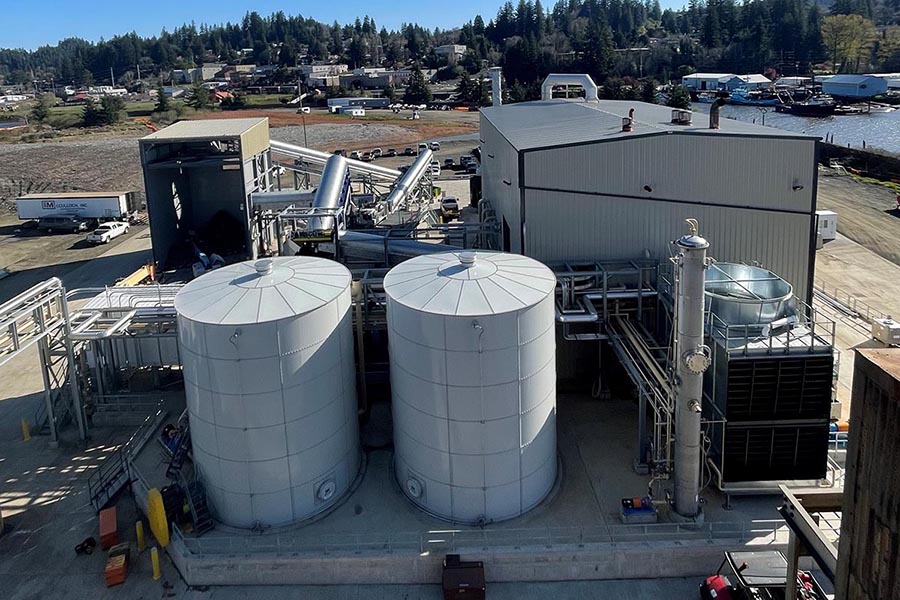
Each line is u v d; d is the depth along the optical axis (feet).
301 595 63.16
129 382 96.58
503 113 132.67
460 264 72.02
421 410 67.05
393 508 70.54
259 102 560.61
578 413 87.45
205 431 68.28
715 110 89.76
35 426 92.12
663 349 79.41
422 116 458.50
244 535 67.67
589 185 87.66
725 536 64.49
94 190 268.82
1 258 175.63
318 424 68.69
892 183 233.14
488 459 66.23
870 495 41.27
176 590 64.03
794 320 71.82
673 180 87.15
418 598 62.39
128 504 76.38
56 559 68.33
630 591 62.49
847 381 94.58
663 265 86.38
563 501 70.74
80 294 144.56
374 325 84.89
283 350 65.21
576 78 143.84
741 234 88.02
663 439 77.82
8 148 349.61
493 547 64.08
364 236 103.40
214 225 182.09
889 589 39.60
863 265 145.18
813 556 49.14
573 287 83.66
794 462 68.39
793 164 85.05
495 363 64.03
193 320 65.16
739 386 66.64
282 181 263.70
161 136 155.22
